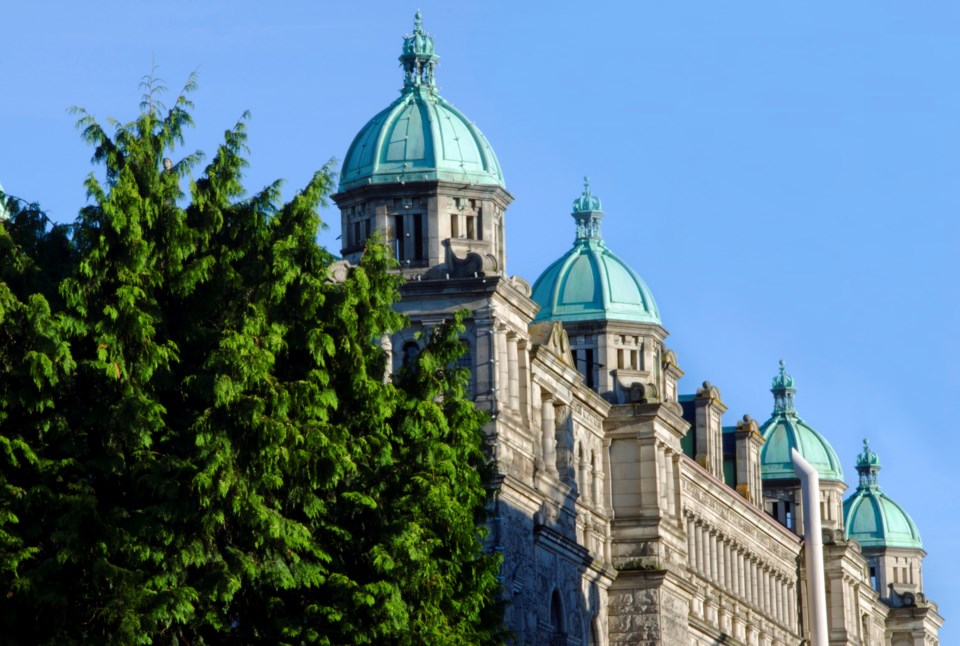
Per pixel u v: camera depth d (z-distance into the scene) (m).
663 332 162.75
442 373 100.50
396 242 131.25
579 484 149.00
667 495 159.00
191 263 90.25
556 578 139.75
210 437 86.38
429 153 131.62
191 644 88.00
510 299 131.38
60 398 87.25
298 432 88.06
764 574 199.62
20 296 90.25
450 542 94.44
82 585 84.81
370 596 89.12
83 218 90.38
